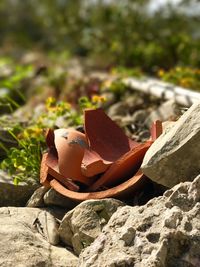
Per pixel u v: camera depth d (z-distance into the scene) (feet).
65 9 13.84
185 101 5.86
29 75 9.73
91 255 3.38
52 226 3.91
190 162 3.65
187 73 7.14
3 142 5.01
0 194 4.41
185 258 3.24
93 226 3.68
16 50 17.99
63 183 4.15
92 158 4.14
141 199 4.01
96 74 9.18
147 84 7.07
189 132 3.63
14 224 3.77
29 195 4.44
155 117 5.69
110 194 3.90
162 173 3.71
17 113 7.50
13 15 21.09
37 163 4.58
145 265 3.18
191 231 3.31
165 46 9.67
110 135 4.34
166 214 3.38
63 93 8.20
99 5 11.76
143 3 10.93
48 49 17.52
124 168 4.02
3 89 8.34
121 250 3.33
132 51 10.13
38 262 3.48
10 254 3.49
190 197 3.48
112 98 7.14
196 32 10.52
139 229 3.39
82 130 4.95
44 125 5.42
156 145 3.80
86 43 12.51
